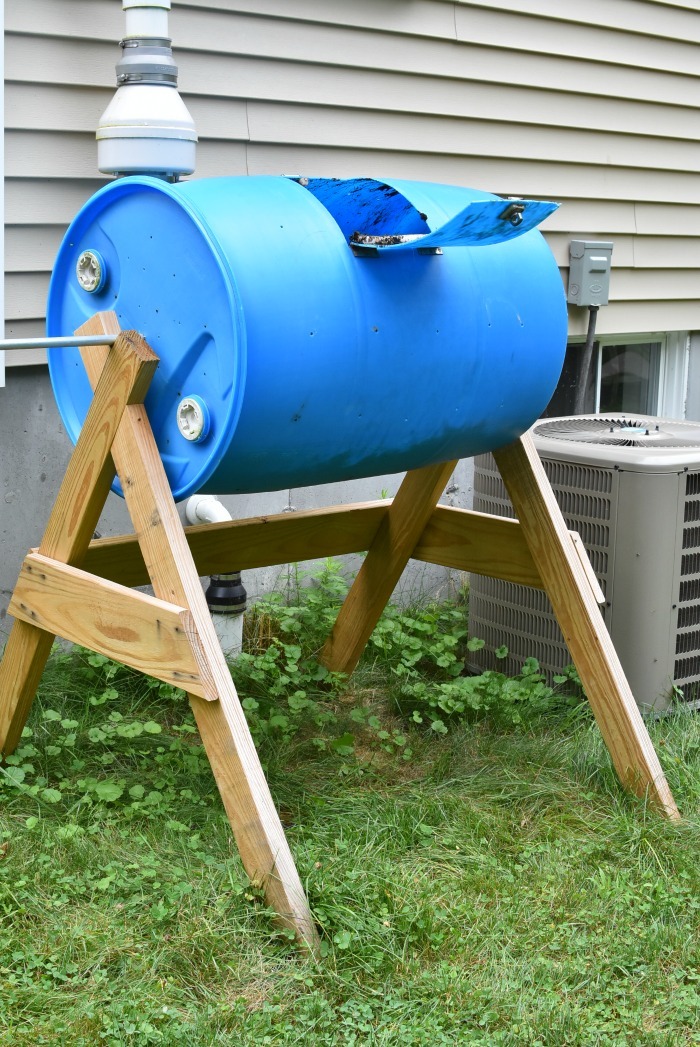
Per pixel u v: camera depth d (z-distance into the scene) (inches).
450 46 176.6
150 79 128.3
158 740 126.3
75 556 107.9
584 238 207.5
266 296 91.5
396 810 113.4
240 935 91.0
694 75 219.5
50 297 109.4
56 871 97.3
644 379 240.2
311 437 98.5
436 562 140.4
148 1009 82.1
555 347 118.8
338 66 162.4
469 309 107.9
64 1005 83.0
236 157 153.4
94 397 100.0
